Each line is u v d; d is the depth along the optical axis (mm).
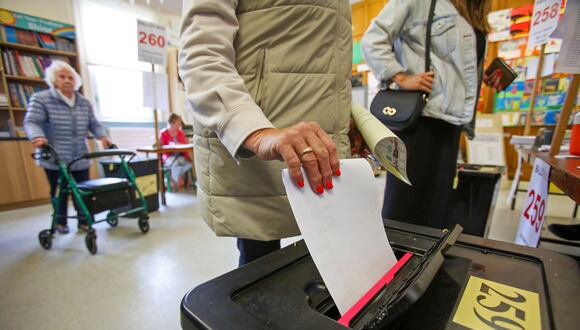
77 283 1527
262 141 364
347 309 313
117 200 2137
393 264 406
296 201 318
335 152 351
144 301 1362
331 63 581
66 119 2246
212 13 464
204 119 436
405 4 1041
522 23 3379
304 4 524
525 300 315
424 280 269
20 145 3000
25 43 3254
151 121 4559
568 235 1264
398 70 1066
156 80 2791
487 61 3658
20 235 2262
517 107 3549
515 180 2611
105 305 1334
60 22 3461
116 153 2195
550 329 269
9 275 1624
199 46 445
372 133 485
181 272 1629
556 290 323
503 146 3484
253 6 525
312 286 356
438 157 1151
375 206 413
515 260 401
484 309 303
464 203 1586
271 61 540
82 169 2395
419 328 281
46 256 1865
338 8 571
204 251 1896
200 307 293
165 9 4270
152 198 2830
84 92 3773
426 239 478
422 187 1154
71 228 2424
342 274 330
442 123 1134
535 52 3346
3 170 2898
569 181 616
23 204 3078
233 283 337
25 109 3264
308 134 340
